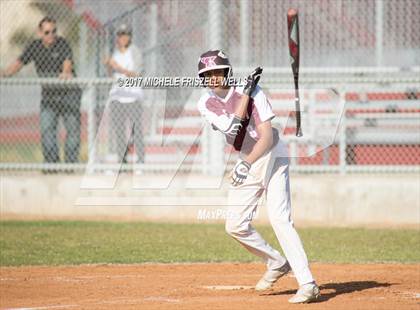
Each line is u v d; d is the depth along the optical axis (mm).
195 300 25141
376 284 28734
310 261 34656
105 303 24984
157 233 42312
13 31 53250
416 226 44562
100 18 51156
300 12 49344
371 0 49062
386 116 48406
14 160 59531
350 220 45469
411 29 49125
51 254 36375
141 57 49250
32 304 25125
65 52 49125
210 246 38594
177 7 49656
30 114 55375
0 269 32781
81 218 47312
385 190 45312
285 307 23406
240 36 48375
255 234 25906
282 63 48688
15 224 45250
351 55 49500
